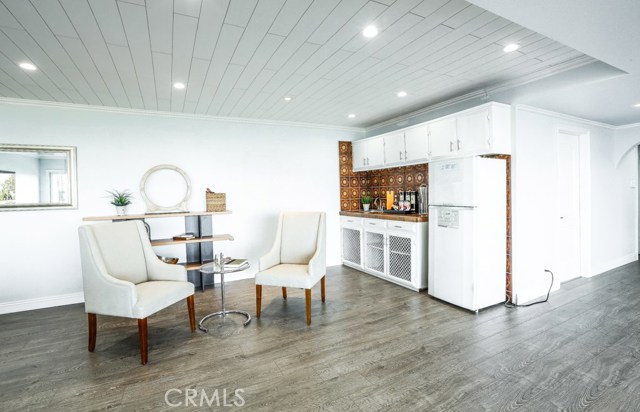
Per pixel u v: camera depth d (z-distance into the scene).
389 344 2.44
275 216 4.69
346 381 1.98
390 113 4.36
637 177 5.05
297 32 2.11
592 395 1.78
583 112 3.57
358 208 5.35
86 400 1.83
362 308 3.22
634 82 2.60
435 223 3.36
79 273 3.63
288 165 4.79
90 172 3.66
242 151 4.46
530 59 2.62
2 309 3.30
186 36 2.13
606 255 4.45
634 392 1.80
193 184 4.16
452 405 1.73
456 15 1.94
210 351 2.38
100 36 2.10
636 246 5.03
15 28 1.96
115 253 2.57
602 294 3.45
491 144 3.04
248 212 4.50
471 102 3.56
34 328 2.87
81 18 1.88
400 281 3.93
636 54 2.11
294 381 1.99
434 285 3.41
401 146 4.18
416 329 2.69
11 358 2.32
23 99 3.35
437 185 3.32
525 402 1.74
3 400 1.84
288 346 2.44
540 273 3.42
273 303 3.43
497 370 2.05
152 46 2.26
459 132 3.36
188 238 3.73
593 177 4.18
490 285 3.10
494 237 3.12
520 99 3.10
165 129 4.02
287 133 4.78
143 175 3.91
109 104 3.63
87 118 3.65
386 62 2.63
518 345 2.37
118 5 1.76
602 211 4.35
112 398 1.84
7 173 3.34
